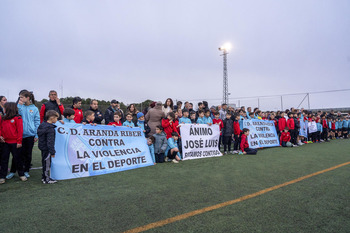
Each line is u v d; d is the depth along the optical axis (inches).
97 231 83.1
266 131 385.4
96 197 122.0
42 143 152.2
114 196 123.5
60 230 84.0
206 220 92.5
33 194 127.5
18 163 158.7
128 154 208.8
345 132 593.6
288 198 120.3
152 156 231.9
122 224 88.9
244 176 169.9
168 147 244.2
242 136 304.2
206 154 281.3
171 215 97.5
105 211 102.3
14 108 155.2
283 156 273.0
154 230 84.0
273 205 109.9
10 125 153.0
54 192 131.3
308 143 461.4
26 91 173.5
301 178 163.5
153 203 112.3
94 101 248.2
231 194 126.6
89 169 176.4
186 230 83.8
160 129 236.2
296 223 90.4
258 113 448.8
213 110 352.8
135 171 190.7
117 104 264.5
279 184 147.3
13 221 91.7
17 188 139.8
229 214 98.7
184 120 293.6
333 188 139.0
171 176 171.0
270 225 88.4
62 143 170.9
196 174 177.3
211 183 150.0
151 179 161.8
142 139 231.3
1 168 153.3
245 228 85.5
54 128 158.1
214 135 294.4
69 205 110.0
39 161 247.6
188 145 265.4
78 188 139.5
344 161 235.9
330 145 407.5
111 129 208.5
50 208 106.0
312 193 129.0
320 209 105.4
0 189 137.6
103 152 192.1
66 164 167.2
